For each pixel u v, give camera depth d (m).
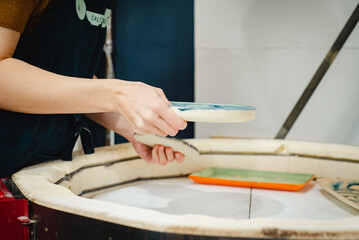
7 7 0.72
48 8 0.88
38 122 0.90
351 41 2.06
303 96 1.58
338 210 0.91
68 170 0.92
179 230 0.48
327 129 2.17
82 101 0.70
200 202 0.97
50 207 0.59
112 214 0.53
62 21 0.91
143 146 1.06
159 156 0.96
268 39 2.21
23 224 0.62
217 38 2.28
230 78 2.30
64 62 0.94
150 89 0.66
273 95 2.24
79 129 1.00
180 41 2.35
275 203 0.96
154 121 0.63
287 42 2.18
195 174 1.20
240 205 0.94
